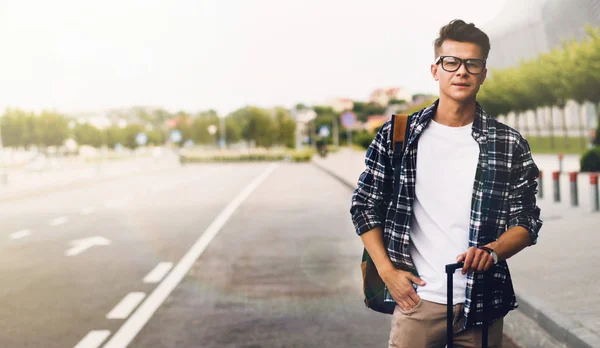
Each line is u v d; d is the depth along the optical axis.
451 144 2.29
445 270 2.21
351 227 12.12
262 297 6.50
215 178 31.84
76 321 5.65
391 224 2.34
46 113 86.69
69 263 8.66
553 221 10.65
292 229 11.88
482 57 2.25
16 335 5.23
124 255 9.25
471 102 2.29
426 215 2.33
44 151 87.75
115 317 5.78
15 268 8.34
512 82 42.28
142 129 127.88
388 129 2.36
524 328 5.18
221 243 10.28
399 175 2.34
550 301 5.48
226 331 5.30
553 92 36.09
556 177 13.48
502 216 2.24
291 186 24.19
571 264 7.09
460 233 2.29
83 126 115.38
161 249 9.76
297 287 6.96
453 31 2.26
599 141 25.39
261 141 92.75
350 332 5.23
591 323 4.78
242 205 16.72
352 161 51.12
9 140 84.06
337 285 7.04
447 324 2.24
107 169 49.69
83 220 14.01
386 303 2.44
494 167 2.24
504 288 2.32
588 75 27.08
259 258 8.84
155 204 17.48
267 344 4.93
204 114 136.88
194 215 14.50
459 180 2.28
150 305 6.21
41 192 23.89
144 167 54.06
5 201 19.95
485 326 2.29
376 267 2.34
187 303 6.29
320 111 136.25
